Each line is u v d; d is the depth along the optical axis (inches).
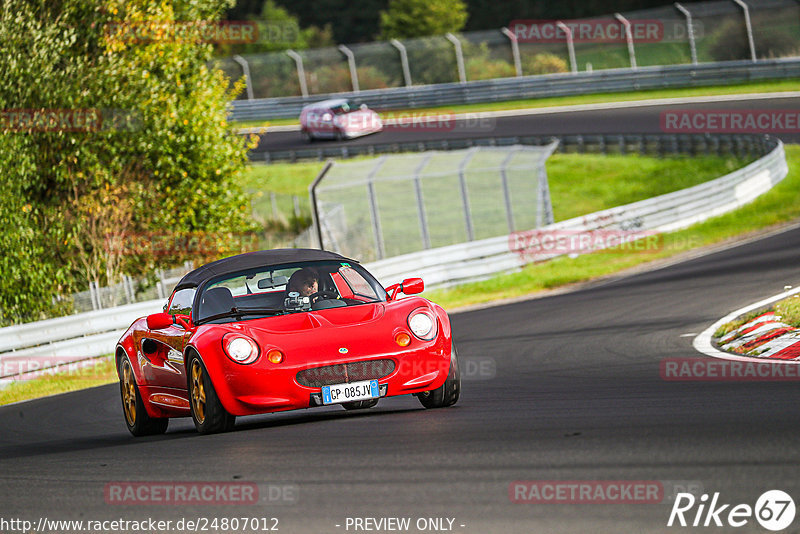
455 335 2020.2
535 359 1520.7
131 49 3287.4
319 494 670.5
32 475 911.7
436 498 621.3
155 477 804.6
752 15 6830.7
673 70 6279.5
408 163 5462.6
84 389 1942.7
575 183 4975.4
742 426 755.4
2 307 2851.9
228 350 973.2
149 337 1162.6
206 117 3376.0
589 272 2876.5
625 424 818.2
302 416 1141.7
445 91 6988.2
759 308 1647.4
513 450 743.7
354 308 1055.0
